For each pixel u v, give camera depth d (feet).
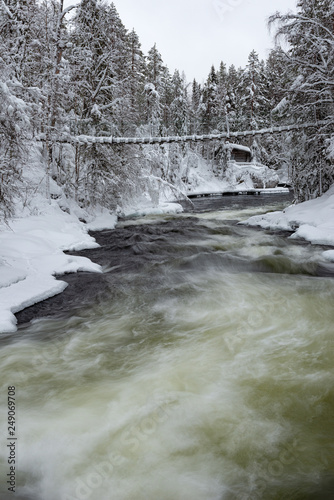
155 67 190.39
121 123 74.79
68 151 65.82
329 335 16.55
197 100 223.30
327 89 51.70
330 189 55.98
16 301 21.12
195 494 8.41
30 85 59.31
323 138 54.19
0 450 9.80
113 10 88.28
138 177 79.97
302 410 11.11
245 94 180.24
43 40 58.85
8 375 13.75
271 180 163.94
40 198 51.21
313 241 39.42
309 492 8.24
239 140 191.62
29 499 8.38
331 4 51.47
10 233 35.83
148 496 8.43
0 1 53.88
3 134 27.89
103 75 69.97
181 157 157.07
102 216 66.03
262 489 8.43
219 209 88.53
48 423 10.87
